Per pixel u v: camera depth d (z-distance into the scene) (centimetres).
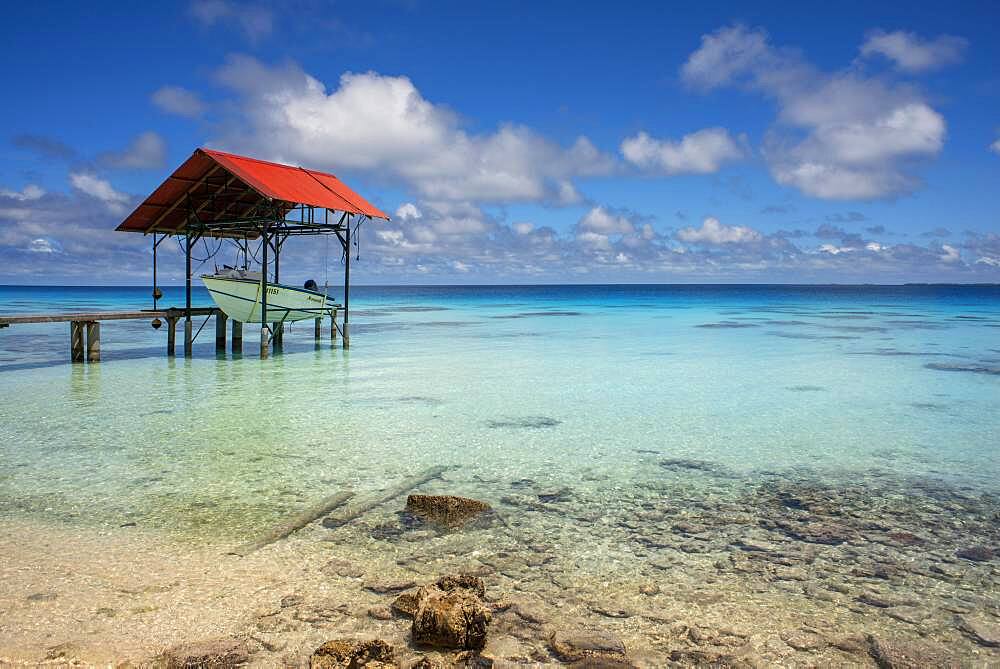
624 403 1421
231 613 496
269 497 781
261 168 2069
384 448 1025
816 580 574
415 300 10031
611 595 538
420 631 452
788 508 768
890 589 559
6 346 2684
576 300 9806
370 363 2097
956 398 1505
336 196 2223
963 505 783
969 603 535
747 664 440
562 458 979
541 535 670
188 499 771
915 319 4731
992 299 10050
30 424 1173
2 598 516
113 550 618
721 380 1756
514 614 502
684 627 488
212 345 2692
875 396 1525
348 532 667
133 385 1622
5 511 727
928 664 445
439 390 1573
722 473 909
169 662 427
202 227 2206
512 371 1917
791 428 1191
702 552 634
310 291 2425
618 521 716
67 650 438
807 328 3825
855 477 895
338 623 482
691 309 6556
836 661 447
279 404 1381
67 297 11150
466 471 904
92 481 839
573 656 442
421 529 679
